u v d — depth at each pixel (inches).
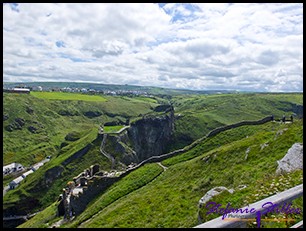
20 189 4606.3
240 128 2834.6
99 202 2079.2
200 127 7081.7
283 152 1375.5
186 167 1924.2
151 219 1253.7
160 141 5866.1
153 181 2086.6
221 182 1390.3
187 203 1293.1
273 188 681.0
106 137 4987.7
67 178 4532.5
